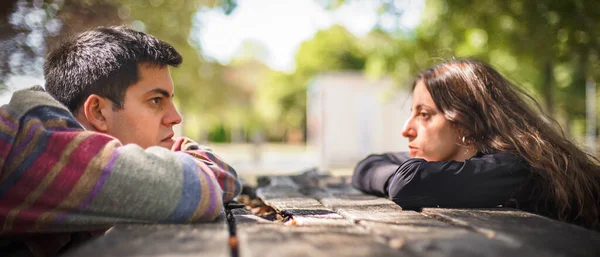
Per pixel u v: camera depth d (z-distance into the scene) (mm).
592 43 6785
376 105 16438
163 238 1230
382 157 3023
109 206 1511
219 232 1320
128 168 1521
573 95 19234
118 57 1897
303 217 1808
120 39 1943
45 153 1554
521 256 1075
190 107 15094
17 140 1577
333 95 16453
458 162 2008
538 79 10547
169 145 2004
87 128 1896
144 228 1383
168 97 1991
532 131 2236
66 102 1957
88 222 1525
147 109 1932
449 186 1940
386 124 16422
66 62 1981
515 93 2467
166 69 1993
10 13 5363
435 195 1955
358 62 35781
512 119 2271
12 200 1551
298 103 40031
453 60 2514
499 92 2367
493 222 1533
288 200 2500
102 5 6121
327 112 16438
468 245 1145
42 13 5602
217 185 1655
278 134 44125
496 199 1987
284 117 40688
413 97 2494
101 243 1169
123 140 1909
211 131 40094
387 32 9797
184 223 1531
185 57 11633
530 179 2076
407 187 1968
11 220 1541
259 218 1743
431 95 2381
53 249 1730
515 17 7285
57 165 1536
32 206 1537
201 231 1338
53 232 1598
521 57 8188
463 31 8445
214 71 14367
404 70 10078
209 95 14820
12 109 1637
